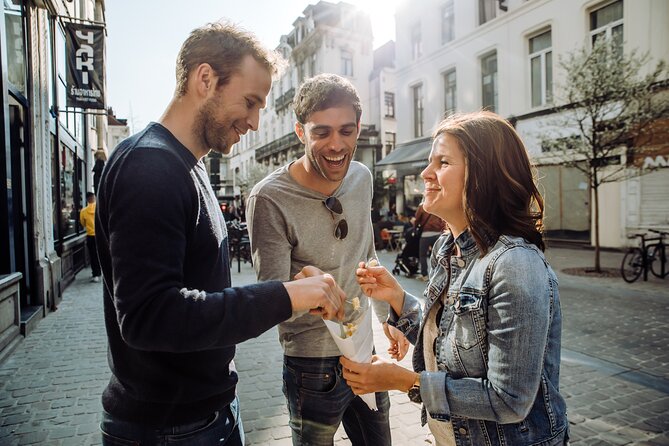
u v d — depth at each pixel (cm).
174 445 116
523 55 1322
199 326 90
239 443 145
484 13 1472
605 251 1141
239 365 430
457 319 115
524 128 1322
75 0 1020
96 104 793
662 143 984
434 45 1686
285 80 3359
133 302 91
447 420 108
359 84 2739
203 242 115
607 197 1139
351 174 185
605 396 342
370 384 116
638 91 796
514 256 106
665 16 986
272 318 98
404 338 154
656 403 330
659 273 821
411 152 1747
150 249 93
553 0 1219
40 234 612
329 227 169
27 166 591
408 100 1853
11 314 476
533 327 99
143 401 114
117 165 102
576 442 279
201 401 119
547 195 1283
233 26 117
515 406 98
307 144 160
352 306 143
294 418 167
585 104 814
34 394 362
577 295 674
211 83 112
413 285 781
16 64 554
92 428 307
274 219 161
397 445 282
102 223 107
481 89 1502
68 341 500
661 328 504
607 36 1109
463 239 124
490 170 114
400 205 1873
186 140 118
